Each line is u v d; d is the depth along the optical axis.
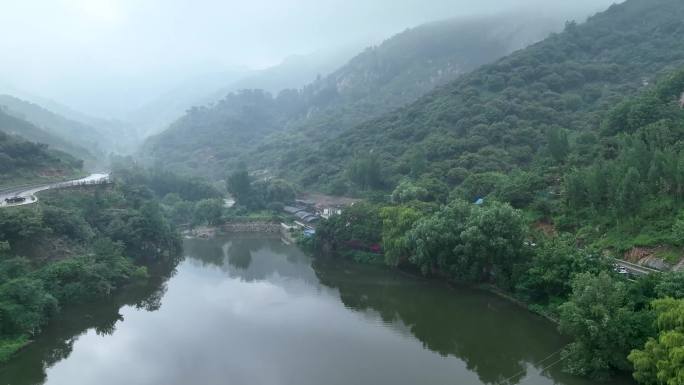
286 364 57.88
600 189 75.75
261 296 85.56
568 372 50.44
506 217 74.75
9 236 76.94
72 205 101.56
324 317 73.94
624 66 177.88
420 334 66.50
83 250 87.69
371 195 141.12
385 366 56.91
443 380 53.34
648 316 46.75
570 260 64.31
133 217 108.06
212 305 80.75
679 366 37.31
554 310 64.19
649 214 69.38
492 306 73.31
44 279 73.50
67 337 67.44
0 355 57.06
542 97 164.62
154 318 74.56
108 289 82.00
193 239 146.50
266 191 177.38
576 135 119.56
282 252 125.50
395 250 90.56
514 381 51.94
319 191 175.88
